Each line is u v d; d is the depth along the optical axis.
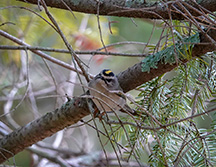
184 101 6.55
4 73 11.33
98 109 7.41
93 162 12.20
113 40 11.74
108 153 12.33
